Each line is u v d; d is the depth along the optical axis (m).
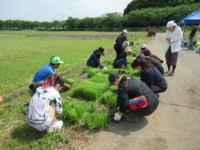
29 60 8.67
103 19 73.12
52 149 2.42
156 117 3.31
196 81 5.15
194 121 3.13
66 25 94.81
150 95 2.89
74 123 3.04
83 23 85.44
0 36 36.09
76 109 3.27
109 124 3.09
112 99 3.75
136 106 2.75
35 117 2.45
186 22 14.72
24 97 4.05
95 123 2.92
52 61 3.81
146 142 2.61
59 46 15.42
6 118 3.17
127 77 2.89
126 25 66.44
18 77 5.59
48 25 104.50
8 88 4.45
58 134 2.69
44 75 3.77
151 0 62.06
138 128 2.98
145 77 3.52
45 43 18.97
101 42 19.06
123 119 3.27
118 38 7.32
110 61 7.61
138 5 66.50
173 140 2.64
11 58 9.34
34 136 2.68
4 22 105.19
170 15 50.47
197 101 3.89
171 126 3.01
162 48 12.33
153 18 51.47
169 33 5.60
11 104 3.66
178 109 3.58
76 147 2.49
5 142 2.54
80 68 6.70
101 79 4.84
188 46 11.77
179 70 6.39
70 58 9.00
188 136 2.72
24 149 2.42
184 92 4.40
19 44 17.92
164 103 3.86
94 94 3.86
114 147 2.50
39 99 2.48
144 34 30.22
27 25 108.38
